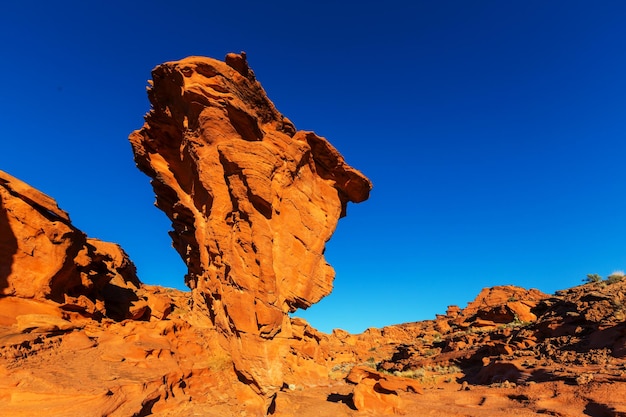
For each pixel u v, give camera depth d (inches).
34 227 538.3
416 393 1053.8
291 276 705.6
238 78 714.2
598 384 812.6
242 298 609.0
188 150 749.9
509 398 922.7
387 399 807.7
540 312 2017.7
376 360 2568.9
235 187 649.6
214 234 666.8
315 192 820.6
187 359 614.5
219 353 658.2
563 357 1212.5
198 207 772.6
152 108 802.8
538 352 1379.2
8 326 463.5
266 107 751.1
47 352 448.5
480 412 763.4
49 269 538.9
